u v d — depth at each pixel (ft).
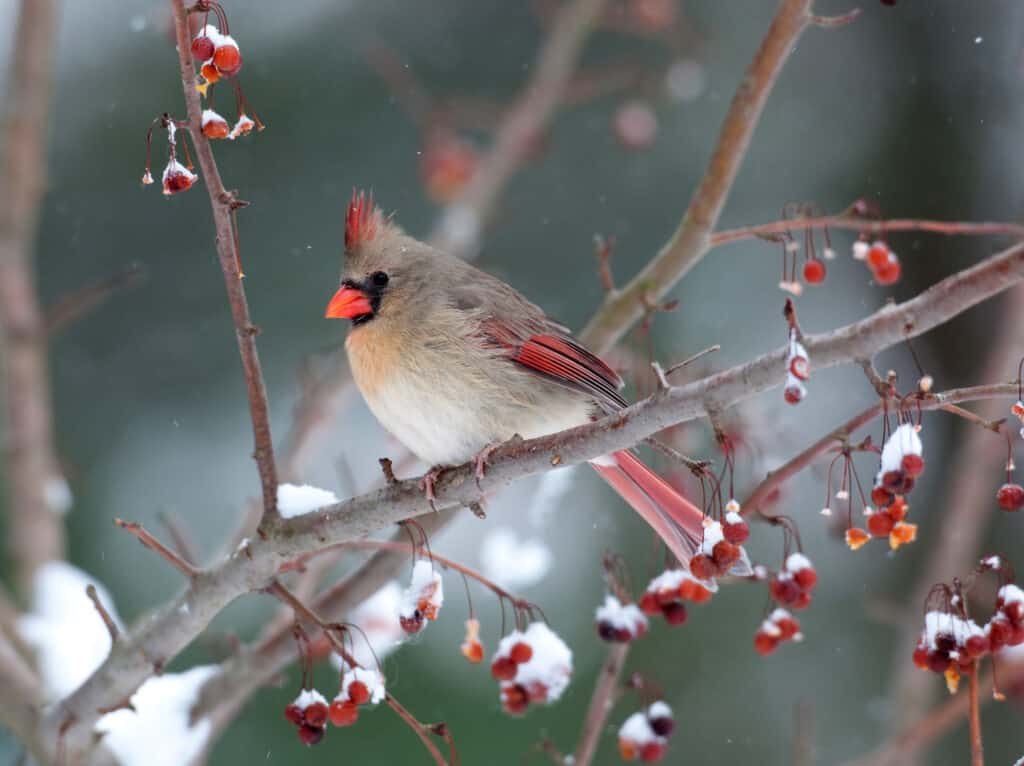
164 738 25.12
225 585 20.27
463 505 20.11
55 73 38.93
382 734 33.14
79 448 38.29
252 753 32.91
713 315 39.83
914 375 39.17
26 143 34.50
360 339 24.97
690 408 17.20
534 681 20.58
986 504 34.06
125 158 39.19
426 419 24.59
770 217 40.16
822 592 36.37
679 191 41.32
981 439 33.88
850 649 35.68
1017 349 34.35
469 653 20.45
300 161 39.63
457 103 39.14
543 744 23.15
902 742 28.35
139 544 37.19
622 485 22.54
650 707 22.21
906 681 32.50
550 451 19.12
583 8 40.34
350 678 18.47
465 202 39.75
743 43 41.75
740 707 34.88
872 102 40.32
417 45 41.42
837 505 30.30
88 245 39.29
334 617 25.70
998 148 39.01
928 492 38.06
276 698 33.47
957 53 39.73
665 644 35.19
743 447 28.25
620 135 37.22
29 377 32.53
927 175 39.34
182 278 39.50
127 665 21.48
